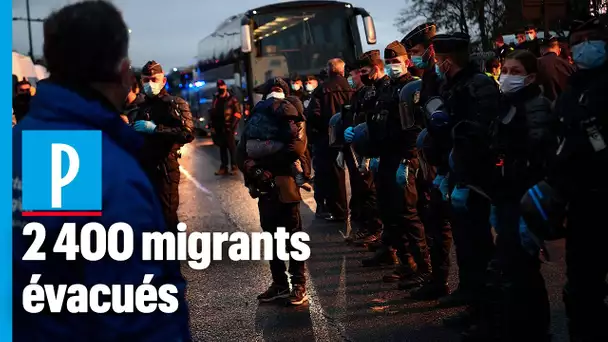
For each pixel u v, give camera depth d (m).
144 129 5.52
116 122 1.64
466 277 5.01
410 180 5.84
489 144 3.90
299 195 5.61
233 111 15.88
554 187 3.55
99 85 1.67
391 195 5.95
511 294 3.91
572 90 3.59
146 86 5.63
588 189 3.51
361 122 6.92
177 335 1.67
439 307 5.38
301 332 5.00
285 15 18.83
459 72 4.43
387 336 4.82
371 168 6.42
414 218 5.93
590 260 3.63
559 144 3.61
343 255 7.38
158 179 5.67
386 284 6.16
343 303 5.66
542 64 6.53
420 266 5.95
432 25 5.27
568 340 4.52
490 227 4.68
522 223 3.67
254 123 5.54
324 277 6.51
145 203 1.62
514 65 3.85
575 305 3.73
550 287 5.72
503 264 3.95
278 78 5.60
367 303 5.62
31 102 1.68
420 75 6.21
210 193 12.92
